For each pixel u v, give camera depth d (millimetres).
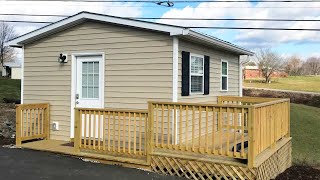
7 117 12664
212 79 9914
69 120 9047
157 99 7785
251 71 39844
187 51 8219
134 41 8102
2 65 50062
